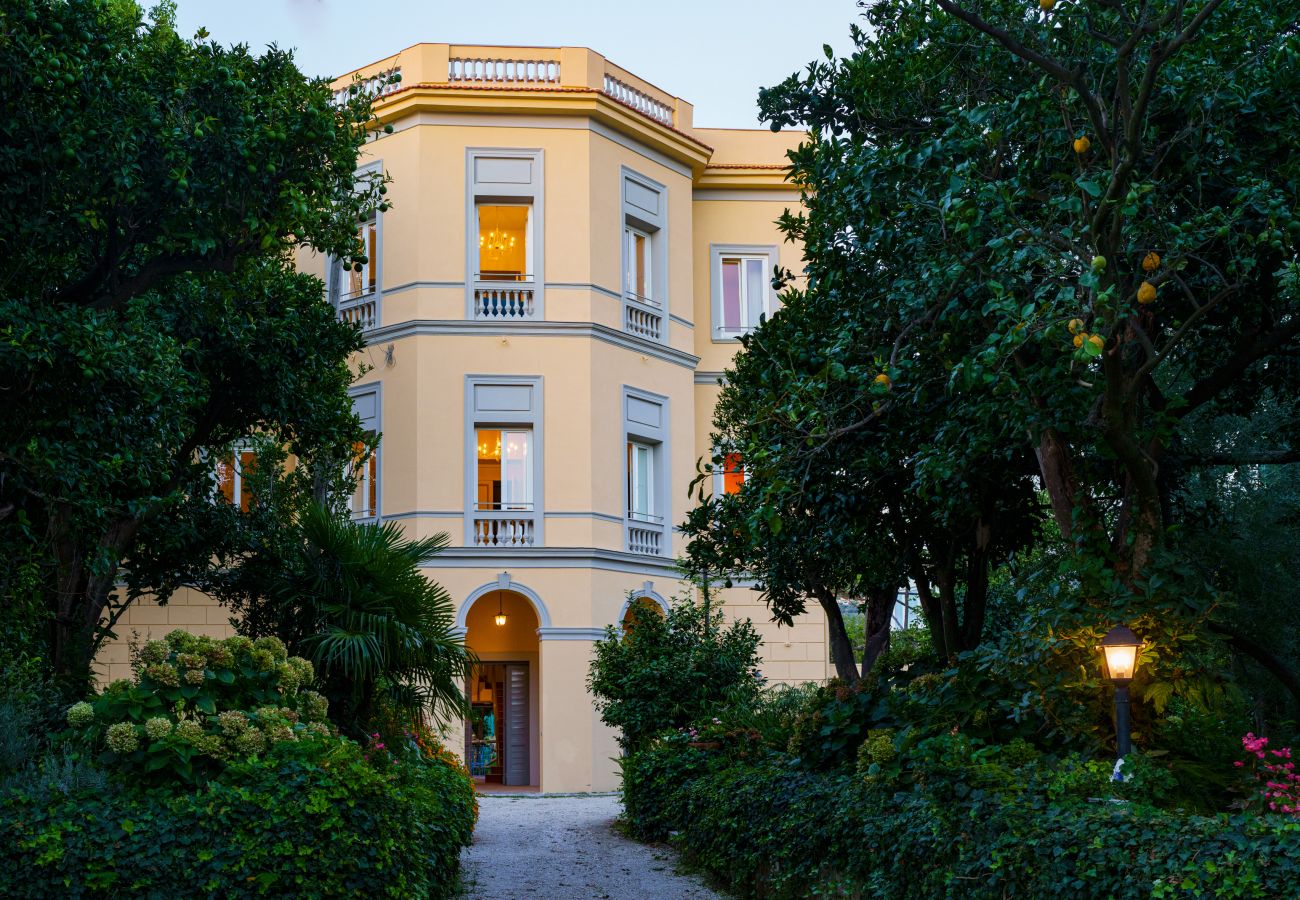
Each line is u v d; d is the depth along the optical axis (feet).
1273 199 24.45
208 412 46.55
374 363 74.64
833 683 34.24
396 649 37.99
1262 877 16.38
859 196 30.78
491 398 73.36
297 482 58.13
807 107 34.96
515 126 75.05
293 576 40.60
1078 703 26.63
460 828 36.45
